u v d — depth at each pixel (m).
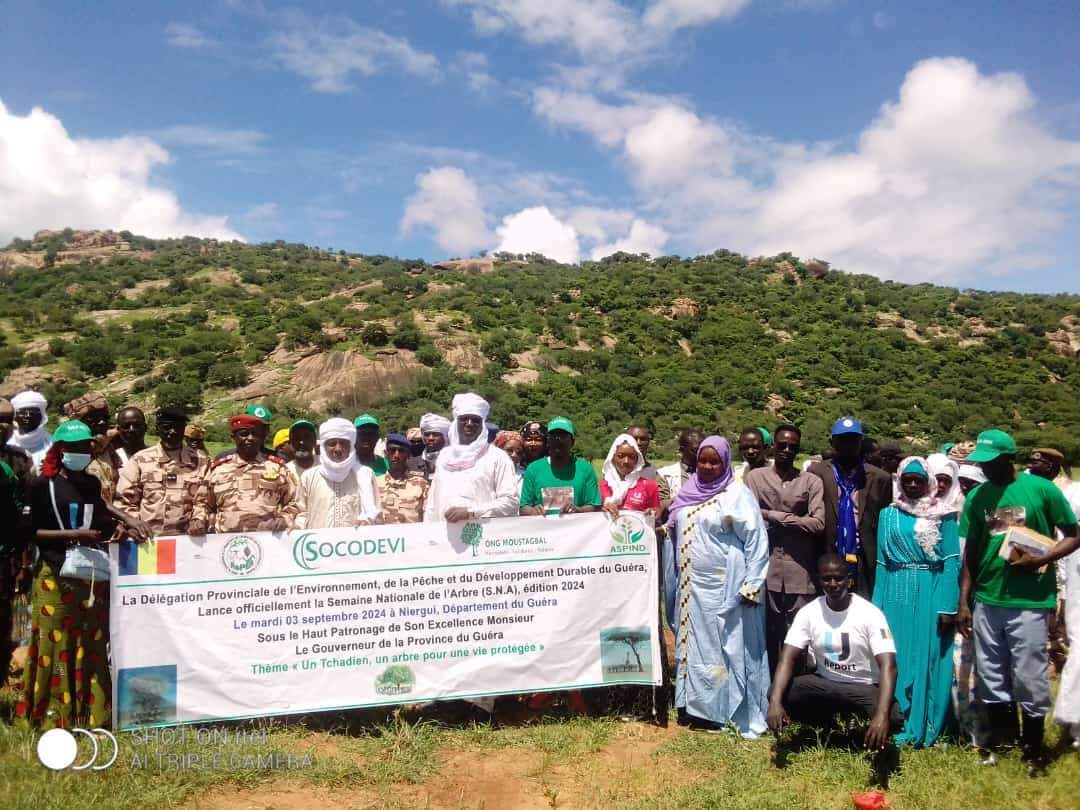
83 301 98.88
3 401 6.11
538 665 5.13
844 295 95.38
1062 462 5.57
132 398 58.34
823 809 3.96
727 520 5.00
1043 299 93.44
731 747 4.70
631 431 6.38
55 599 4.58
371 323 68.94
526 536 5.15
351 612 4.94
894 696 4.61
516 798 4.11
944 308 88.12
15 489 4.84
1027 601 4.51
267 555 4.86
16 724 4.59
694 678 5.03
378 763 4.43
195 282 109.62
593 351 70.94
